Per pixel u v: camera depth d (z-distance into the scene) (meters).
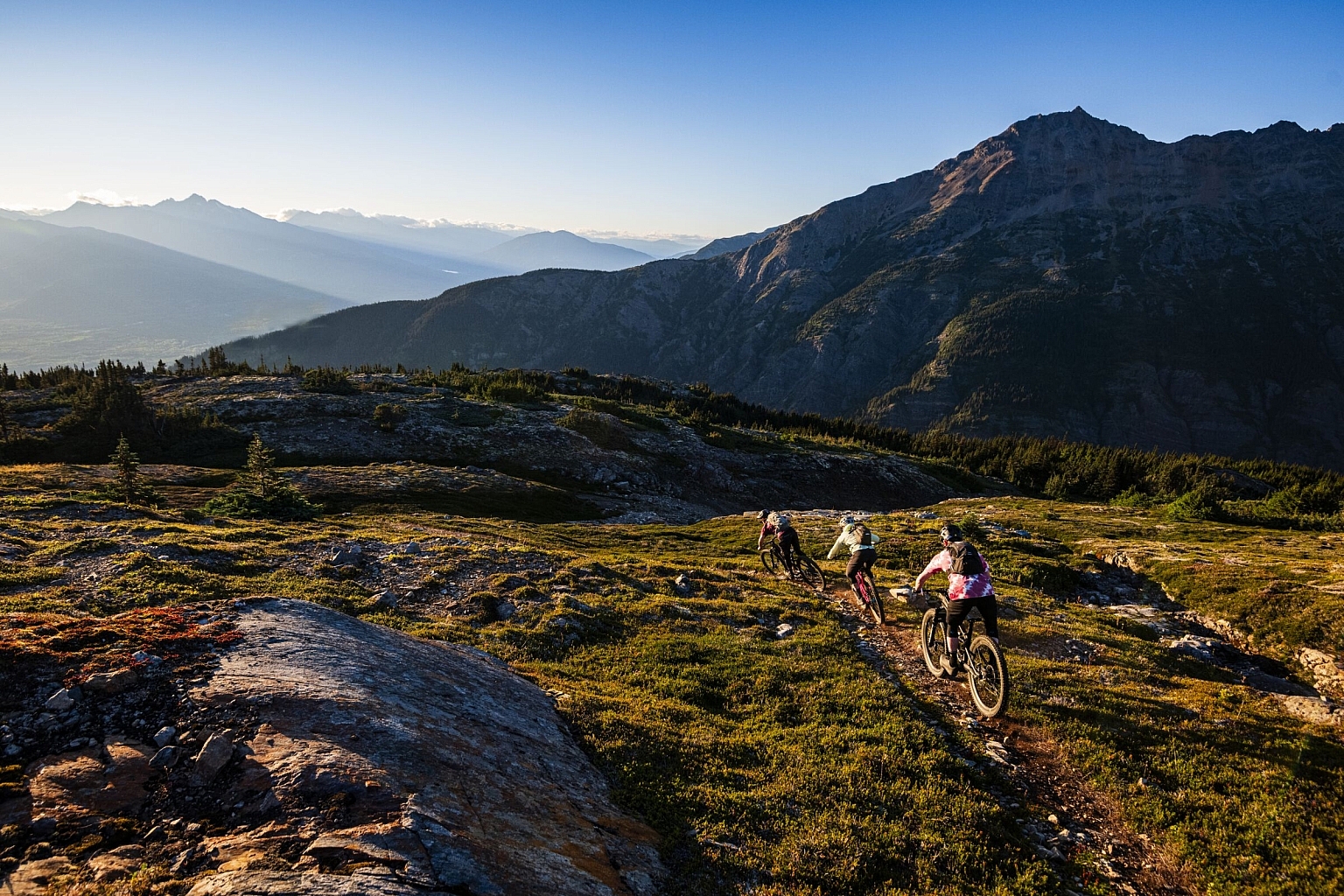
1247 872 7.07
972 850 7.02
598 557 20.77
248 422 57.28
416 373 102.50
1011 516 35.00
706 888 5.98
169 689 6.46
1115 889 6.85
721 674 11.52
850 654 12.86
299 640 8.00
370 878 4.51
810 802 7.52
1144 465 82.94
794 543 18.88
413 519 28.88
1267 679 14.08
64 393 67.19
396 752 6.14
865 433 111.00
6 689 6.09
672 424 79.62
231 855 4.66
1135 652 14.39
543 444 61.00
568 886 5.27
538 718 8.53
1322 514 40.72
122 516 20.23
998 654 10.05
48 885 4.25
